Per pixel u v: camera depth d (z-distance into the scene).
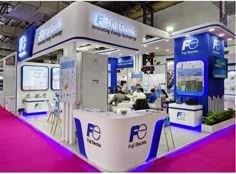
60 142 4.00
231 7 6.69
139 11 8.69
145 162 3.00
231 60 8.17
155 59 11.16
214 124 5.00
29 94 7.67
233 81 8.28
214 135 4.65
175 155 3.33
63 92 4.19
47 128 5.23
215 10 7.26
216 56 5.57
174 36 5.92
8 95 8.84
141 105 4.96
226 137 4.46
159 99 6.01
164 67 10.45
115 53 8.18
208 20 7.51
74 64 3.87
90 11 3.97
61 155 3.31
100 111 3.31
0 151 3.47
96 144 2.97
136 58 11.02
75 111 3.46
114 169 2.72
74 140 3.94
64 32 4.14
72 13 3.88
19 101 7.41
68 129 4.03
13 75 8.32
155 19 9.52
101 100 4.38
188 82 5.80
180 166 2.89
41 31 5.36
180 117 5.48
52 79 8.18
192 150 3.58
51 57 13.42
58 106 5.02
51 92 8.21
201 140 4.21
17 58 7.31
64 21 4.16
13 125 5.64
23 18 7.35
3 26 9.08
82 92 4.05
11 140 4.14
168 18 8.97
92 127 3.04
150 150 3.15
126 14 8.78
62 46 4.43
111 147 2.73
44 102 7.70
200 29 5.24
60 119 5.31
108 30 4.34
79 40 3.79
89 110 3.42
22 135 4.55
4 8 7.21
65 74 4.14
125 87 11.14
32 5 6.13
